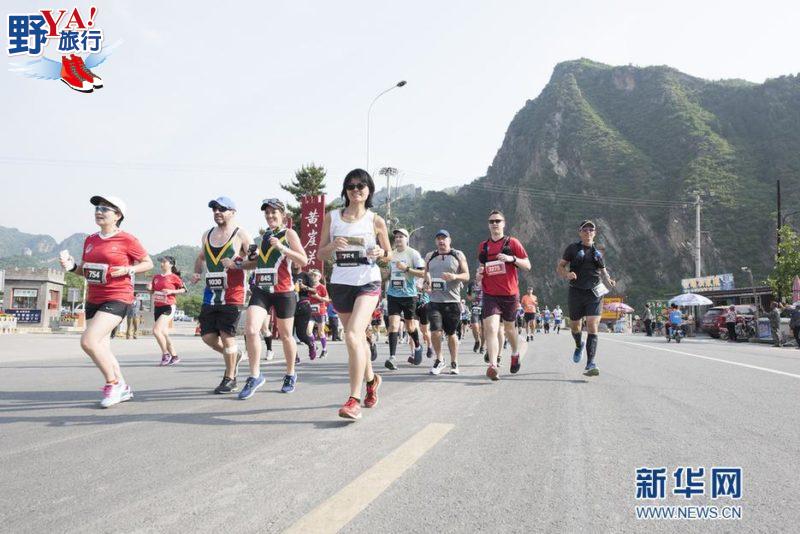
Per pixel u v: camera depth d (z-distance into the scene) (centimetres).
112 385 485
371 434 363
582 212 14062
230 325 562
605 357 1062
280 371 806
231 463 293
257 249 539
